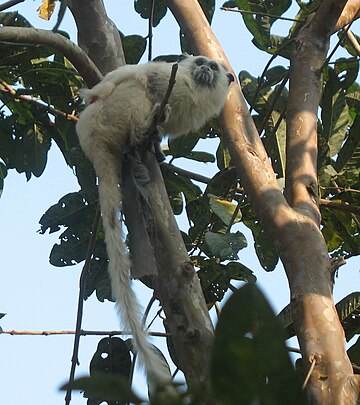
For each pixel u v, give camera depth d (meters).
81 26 10.31
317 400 6.31
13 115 11.09
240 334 3.53
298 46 9.61
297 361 8.26
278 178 10.94
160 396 3.58
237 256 8.78
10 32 8.78
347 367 6.50
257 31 11.21
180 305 7.45
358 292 9.01
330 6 9.51
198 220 10.46
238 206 9.29
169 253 7.83
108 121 9.67
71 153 10.66
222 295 10.07
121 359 9.16
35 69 10.44
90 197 10.58
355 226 10.92
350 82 10.91
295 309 7.04
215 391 3.55
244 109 9.26
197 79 10.55
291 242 7.51
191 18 10.71
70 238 10.61
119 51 10.38
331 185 10.69
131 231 8.12
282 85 10.19
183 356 7.21
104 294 10.48
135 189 8.40
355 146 10.62
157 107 9.41
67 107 10.90
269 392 3.53
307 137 8.71
